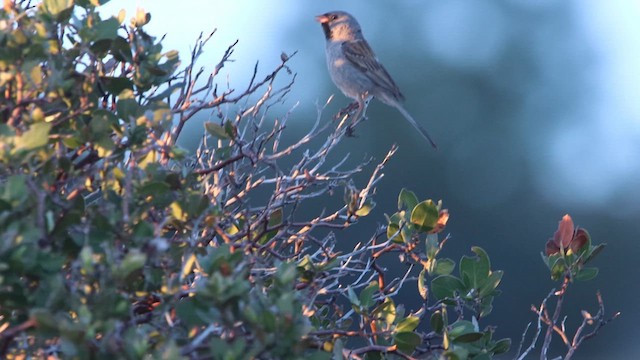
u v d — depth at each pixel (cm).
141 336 616
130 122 754
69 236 695
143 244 677
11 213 619
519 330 3847
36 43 725
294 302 691
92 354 589
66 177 768
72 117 757
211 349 624
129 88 794
